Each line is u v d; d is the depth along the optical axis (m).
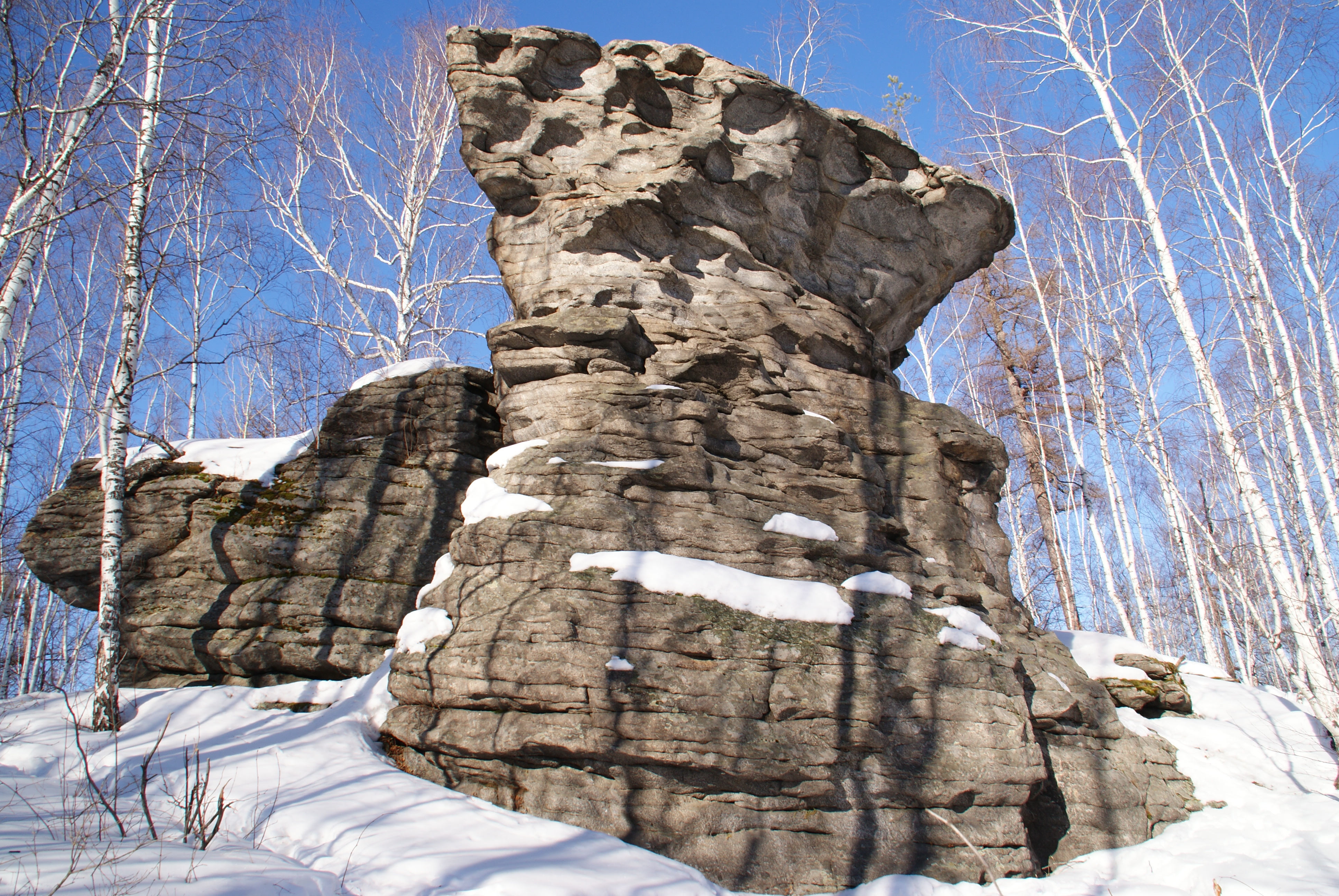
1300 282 14.14
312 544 11.36
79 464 12.34
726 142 11.61
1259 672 20.62
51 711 9.41
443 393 12.59
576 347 10.30
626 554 8.70
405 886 5.83
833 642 8.71
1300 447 15.91
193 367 19.59
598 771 7.84
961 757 8.54
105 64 9.78
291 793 7.26
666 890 6.54
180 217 13.23
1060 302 18.52
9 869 5.10
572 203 11.23
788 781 7.94
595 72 11.98
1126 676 12.54
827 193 12.46
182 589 11.15
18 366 11.88
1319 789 10.52
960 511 11.62
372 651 10.69
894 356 14.91
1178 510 15.84
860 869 7.77
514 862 6.34
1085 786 9.97
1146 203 12.62
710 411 9.97
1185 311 11.95
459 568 9.20
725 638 8.34
